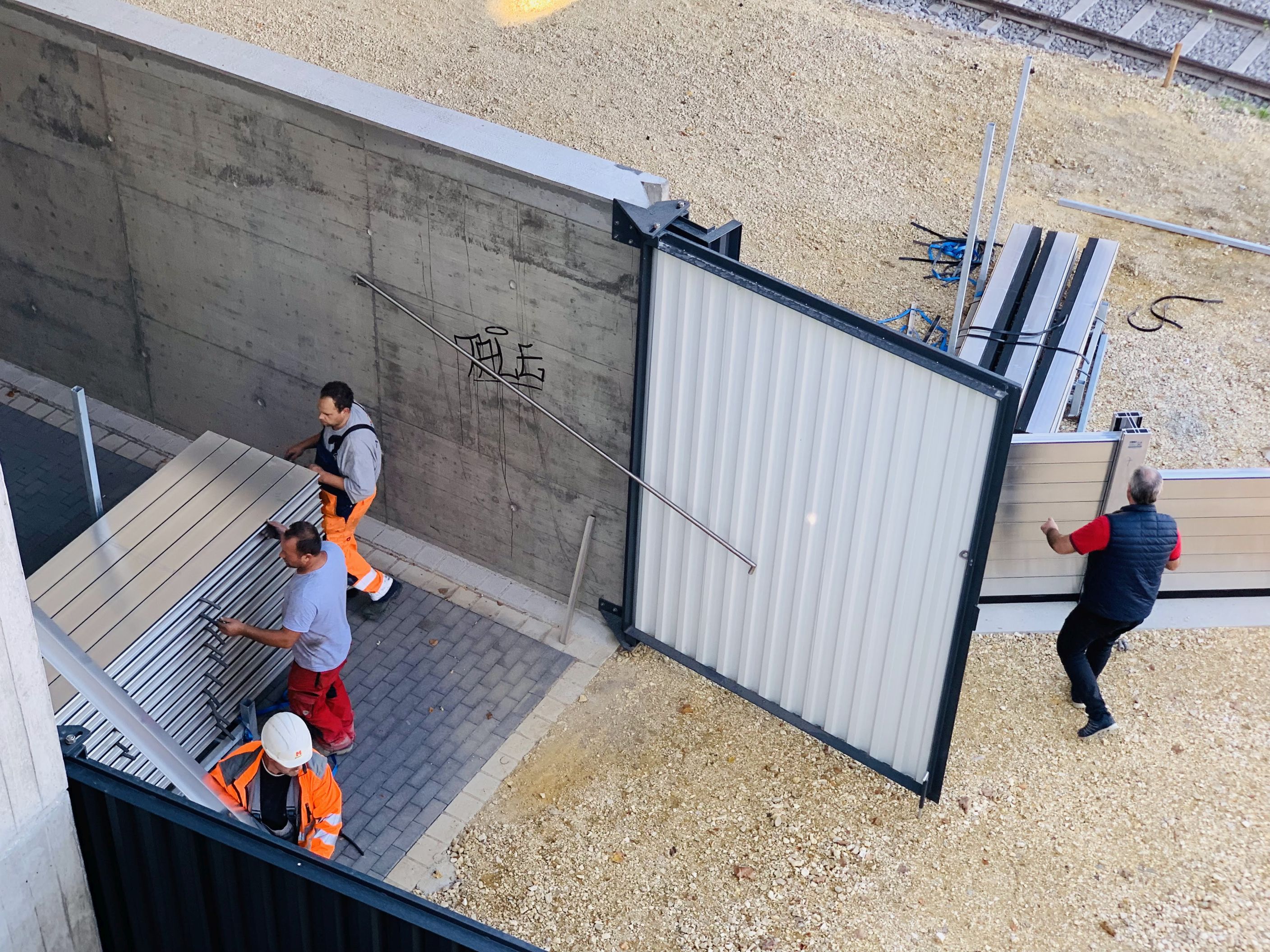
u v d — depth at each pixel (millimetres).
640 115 14188
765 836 7641
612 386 7852
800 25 15922
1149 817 7773
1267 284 12531
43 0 8672
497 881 7367
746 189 13250
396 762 8023
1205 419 10953
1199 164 14023
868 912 7223
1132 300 12250
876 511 7078
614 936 7082
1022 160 13945
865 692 7734
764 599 7922
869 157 13836
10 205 9906
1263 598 9289
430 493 9344
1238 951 7047
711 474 7703
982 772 8031
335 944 4184
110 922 4680
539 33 15523
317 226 8422
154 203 9133
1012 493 8578
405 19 15617
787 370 7000
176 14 15203
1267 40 15672
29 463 8992
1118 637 8133
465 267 7957
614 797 7852
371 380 9000
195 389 10062
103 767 4285
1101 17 16125
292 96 7895
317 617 7297
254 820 6410
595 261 7383
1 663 3670
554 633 8984
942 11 16359
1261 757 8156
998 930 7148
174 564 7625
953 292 12227
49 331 10523
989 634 9008
